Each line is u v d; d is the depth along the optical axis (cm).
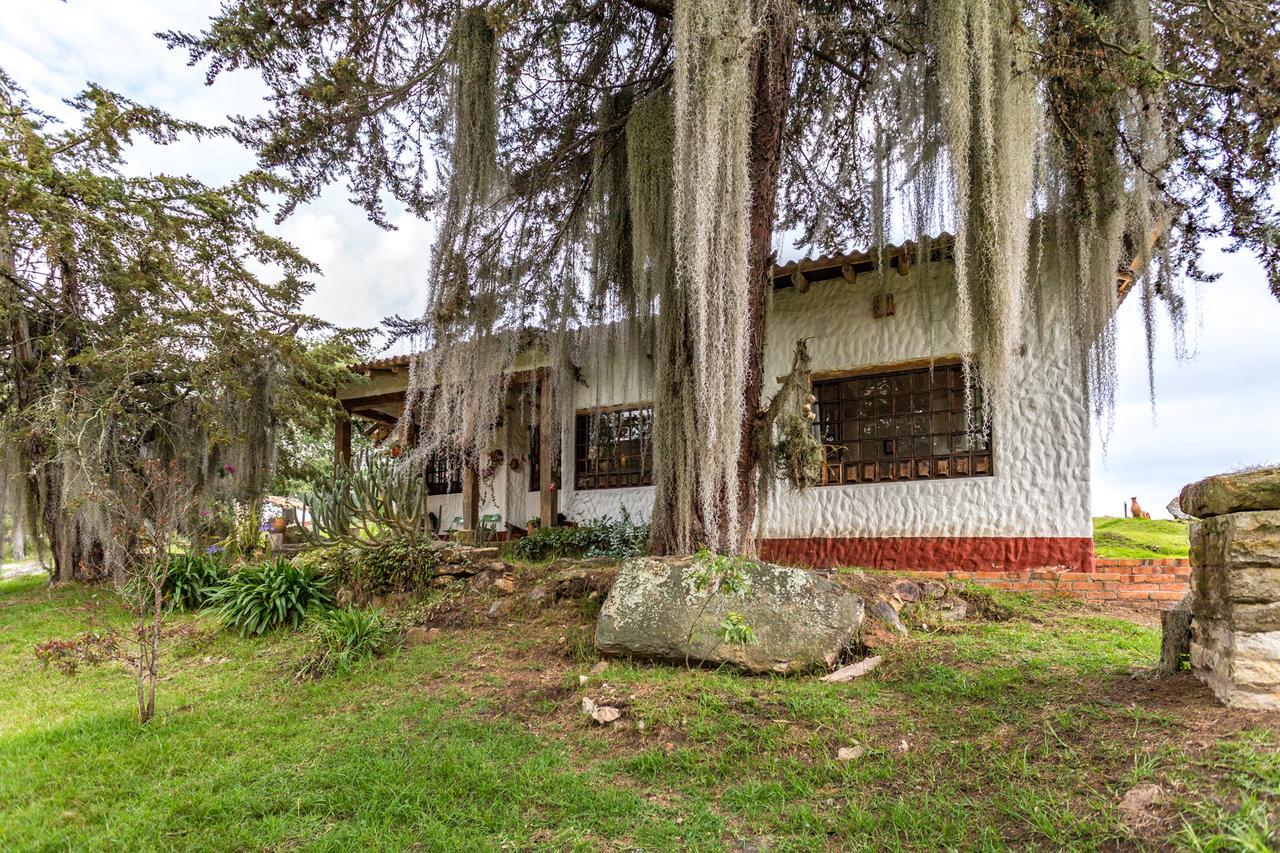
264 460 922
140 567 473
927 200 514
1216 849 179
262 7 484
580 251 677
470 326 627
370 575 639
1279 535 250
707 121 416
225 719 400
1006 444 684
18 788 312
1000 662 405
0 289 807
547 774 301
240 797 294
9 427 821
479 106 529
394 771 311
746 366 457
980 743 288
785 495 784
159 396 905
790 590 448
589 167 655
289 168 604
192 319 786
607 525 800
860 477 754
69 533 909
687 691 374
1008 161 437
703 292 416
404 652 511
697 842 244
